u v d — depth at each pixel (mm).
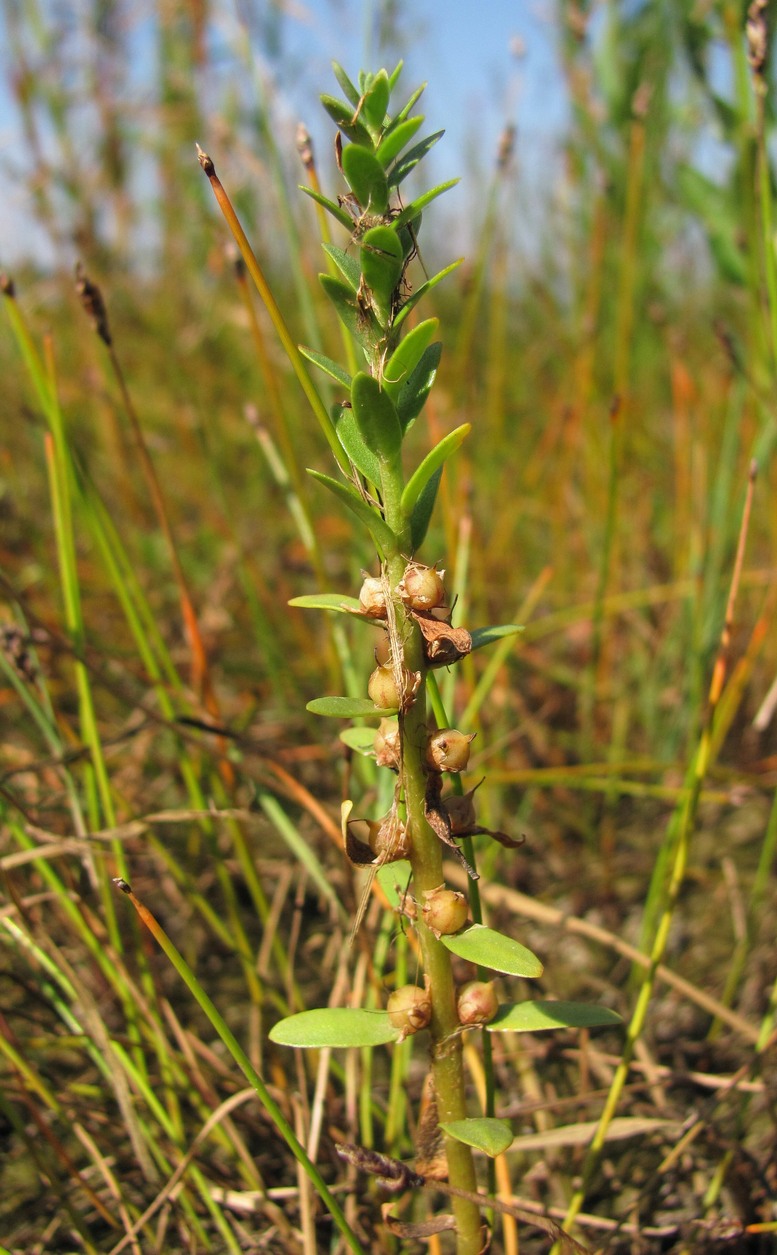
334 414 102
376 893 156
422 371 104
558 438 351
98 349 345
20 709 253
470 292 251
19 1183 153
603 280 354
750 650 217
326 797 233
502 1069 171
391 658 99
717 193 267
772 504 253
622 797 253
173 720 176
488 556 303
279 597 301
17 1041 136
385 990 155
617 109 316
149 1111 156
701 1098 167
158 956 196
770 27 214
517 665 282
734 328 363
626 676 286
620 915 216
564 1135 132
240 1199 141
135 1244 131
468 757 100
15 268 439
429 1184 106
